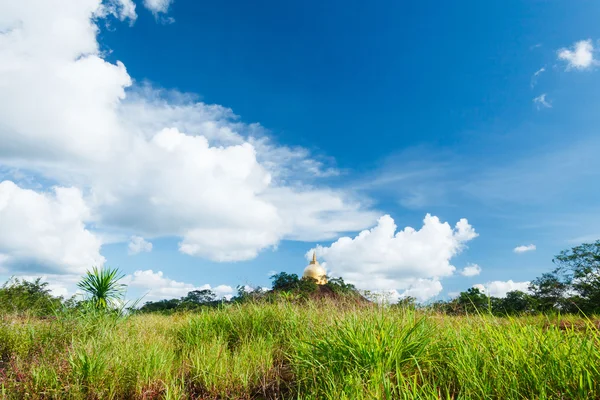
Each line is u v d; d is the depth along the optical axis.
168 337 6.99
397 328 4.43
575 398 2.83
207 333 6.73
